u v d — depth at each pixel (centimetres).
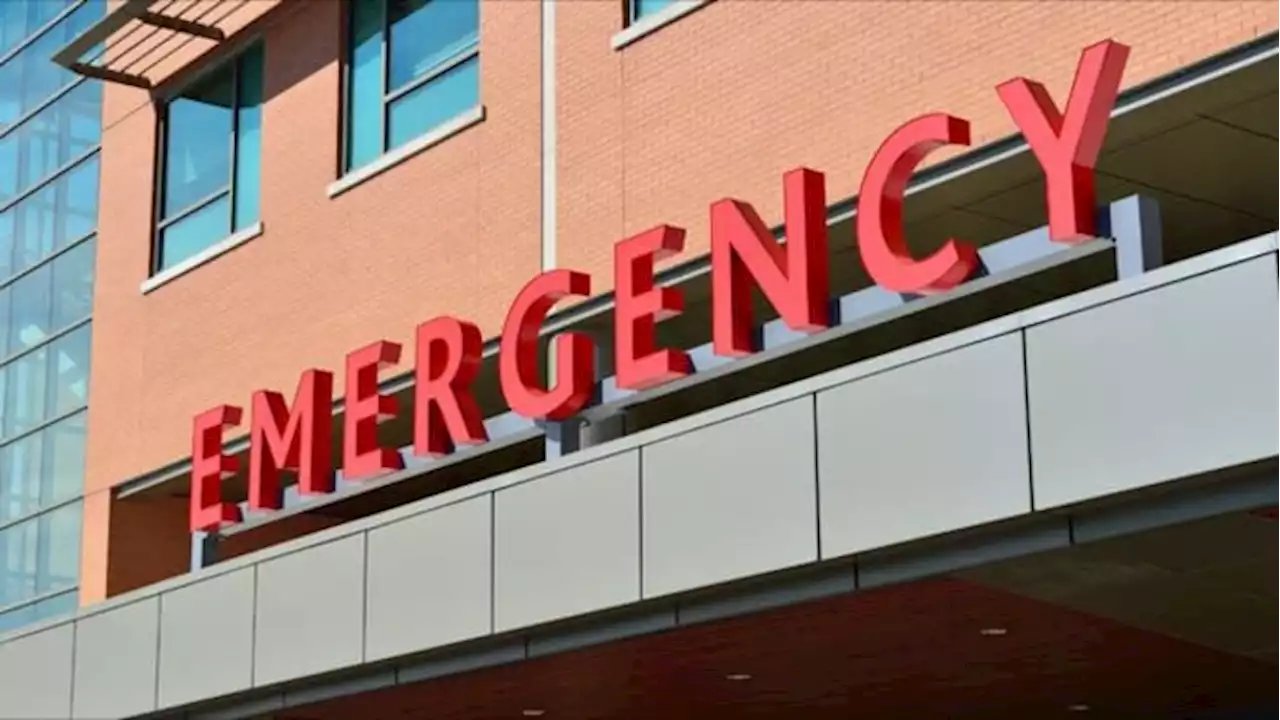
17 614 2622
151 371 2455
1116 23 1406
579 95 1897
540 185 1927
